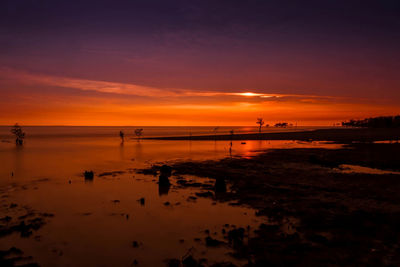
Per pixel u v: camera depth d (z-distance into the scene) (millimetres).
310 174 30969
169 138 121500
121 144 86312
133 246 13430
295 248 12727
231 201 20812
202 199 21438
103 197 22203
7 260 11773
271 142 91188
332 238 13797
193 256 12289
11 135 160625
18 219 17062
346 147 63906
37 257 12281
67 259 12156
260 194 22641
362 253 12203
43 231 15219
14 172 33906
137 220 16984
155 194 23078
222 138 115812
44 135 161250
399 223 15734
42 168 37219
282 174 31219
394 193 22391
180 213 18203
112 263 11836
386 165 36656
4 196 22484
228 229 15406
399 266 11078
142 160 45750
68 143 91062
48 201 21078
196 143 90375
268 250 12594
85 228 15703
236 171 33656
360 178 28391
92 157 50125
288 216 17203
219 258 12047
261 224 15805
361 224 15625
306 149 60688
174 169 36125
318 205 19297
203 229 15484
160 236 14594
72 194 23141
